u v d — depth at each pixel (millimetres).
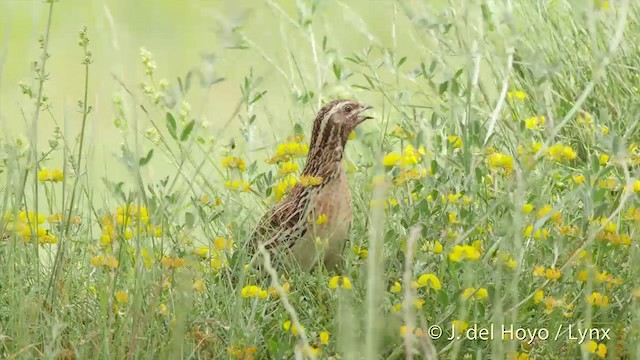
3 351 9891
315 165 11359
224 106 19406
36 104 10586
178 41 25312
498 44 11469
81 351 9328
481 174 10422
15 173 11562
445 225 10469
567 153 10305
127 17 26812
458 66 13750
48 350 9039
